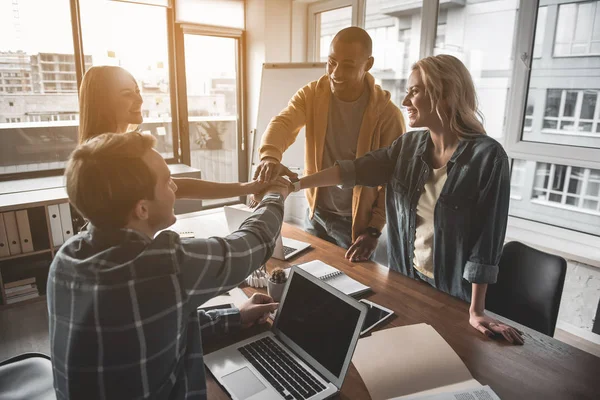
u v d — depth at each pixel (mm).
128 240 697
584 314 2322
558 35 2428
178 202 3588
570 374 1015
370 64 1866
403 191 1547
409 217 1534
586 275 2279
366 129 1908
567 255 2307
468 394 937
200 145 4492
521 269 1458
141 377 690
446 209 1364
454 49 2977
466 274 1274
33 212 2969
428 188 1462
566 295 2379
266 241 892
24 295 2840
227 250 786
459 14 2896
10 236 2770
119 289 653
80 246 719
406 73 3387
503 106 2760
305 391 939
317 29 4293
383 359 1053
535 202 2734
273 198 1086
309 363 1028
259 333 1163
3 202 2740
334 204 2057
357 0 3662
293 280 1179
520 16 2531
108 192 663
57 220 2908
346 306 1003
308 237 1944
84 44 3551
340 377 948
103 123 1358
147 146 721
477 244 1273
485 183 1269
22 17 3236
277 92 3426
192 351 847
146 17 3844
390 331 1172
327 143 2004
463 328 1213
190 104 4305
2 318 2633
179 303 701
